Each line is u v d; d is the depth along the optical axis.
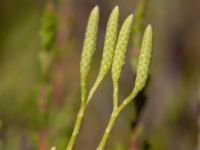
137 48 0.42
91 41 0.30
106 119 0.69
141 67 0.30
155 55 0.71
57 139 0.50
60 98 0.56
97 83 0.30
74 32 0.68
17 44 0.69
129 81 0.68
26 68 0.67
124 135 0.63
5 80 0.65
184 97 0.68
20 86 0.65
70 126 0.51
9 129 0.59
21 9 0.71
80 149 0.67
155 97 0.68
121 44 0.29
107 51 0.30
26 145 0.55
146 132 0.63
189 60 0.71
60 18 0.56
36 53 0.68
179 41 0.71
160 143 0.63
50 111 0.50
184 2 0.72
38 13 0.71
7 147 0.55
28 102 0.63
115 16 0.29
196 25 0.72
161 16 0.71
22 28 0.70
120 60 0.30
